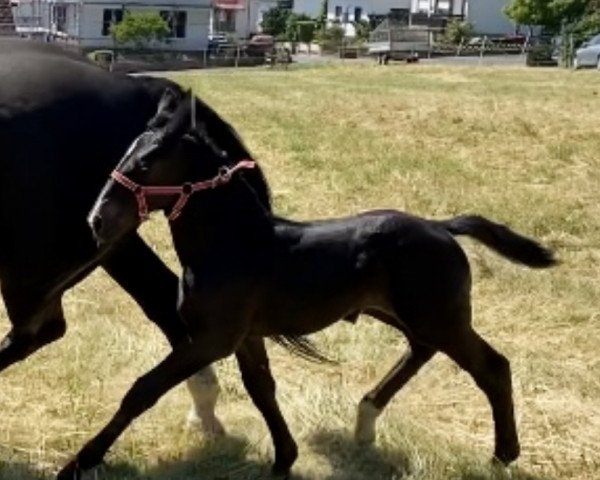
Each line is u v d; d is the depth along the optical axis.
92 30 33.62
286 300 3.95
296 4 47.34
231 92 16.44
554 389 5.06
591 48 23.86
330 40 36.69
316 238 3.98
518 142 11.29
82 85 4.02
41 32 33.84
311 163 10.23
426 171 9.88
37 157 3.88
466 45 32.38
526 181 9.68
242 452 4.35
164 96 3.98
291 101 14.90
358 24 39.81
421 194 8.95
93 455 3.85
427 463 4.24
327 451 4.39
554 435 4.63
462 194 8.97
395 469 4.27
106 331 5.54
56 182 3.92
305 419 4.57
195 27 34.50
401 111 13.44
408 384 5.05
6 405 4.72
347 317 4.12
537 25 32.81
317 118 13.14
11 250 3.95
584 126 12.09
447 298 3.99
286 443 4.16
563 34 29.06
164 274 4.29
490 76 19.52
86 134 3.97
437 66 23.73
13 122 3.86
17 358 4.20
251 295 3.91
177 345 4.04
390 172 9.80
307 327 4.01
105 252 4.05
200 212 3.86
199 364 3.88
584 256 7.26
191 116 3.81
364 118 13.05
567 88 16.53
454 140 11.49
